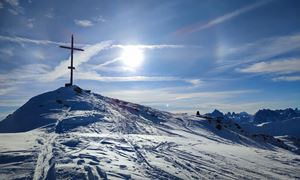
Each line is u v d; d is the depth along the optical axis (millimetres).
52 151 16688
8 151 15938
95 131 29562
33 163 14070
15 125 37094
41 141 20250
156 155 19438
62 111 40406
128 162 16000
